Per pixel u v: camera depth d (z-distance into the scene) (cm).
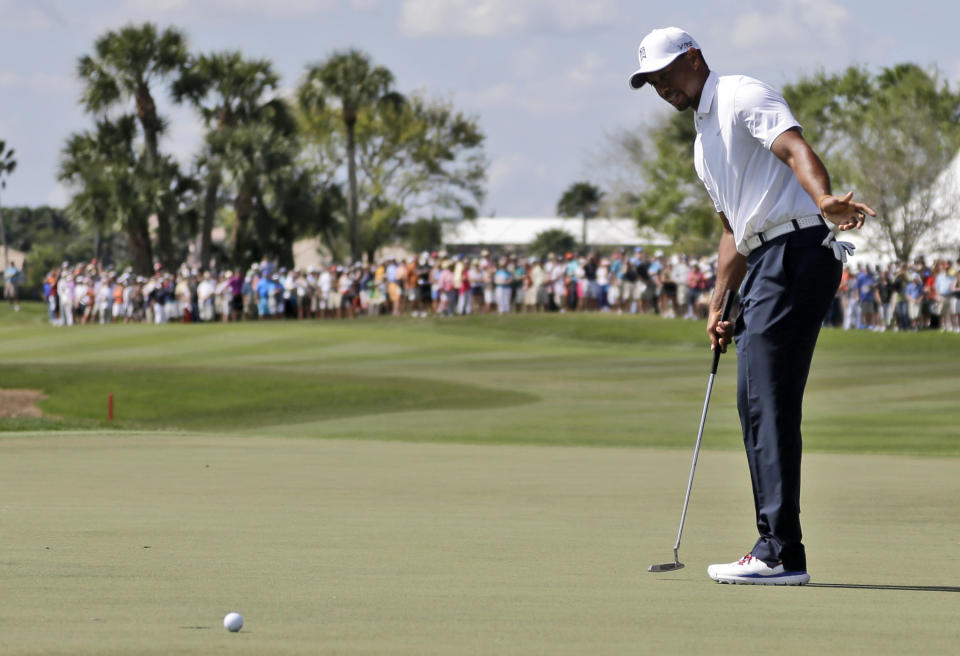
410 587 928
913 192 10706
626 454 2627
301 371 6362
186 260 13812
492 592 911
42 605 830
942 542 1246
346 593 896
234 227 11750
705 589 953
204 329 8919
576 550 1156
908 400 5247
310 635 736
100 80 11419
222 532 1246
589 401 5391
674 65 1073
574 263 9294
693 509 1530
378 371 6669
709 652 698
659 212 14250
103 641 705
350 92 11869
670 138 14038
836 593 942
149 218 11688
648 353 7631
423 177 16612
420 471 2078
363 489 1748
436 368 6844
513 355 7494
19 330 9181
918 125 10856
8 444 2597
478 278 9300
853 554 1161
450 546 1169
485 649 700
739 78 1062
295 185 11619
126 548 1120
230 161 11238
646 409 5006
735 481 1944
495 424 4478
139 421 5253
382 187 16675
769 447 1040
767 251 1059
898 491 1759
